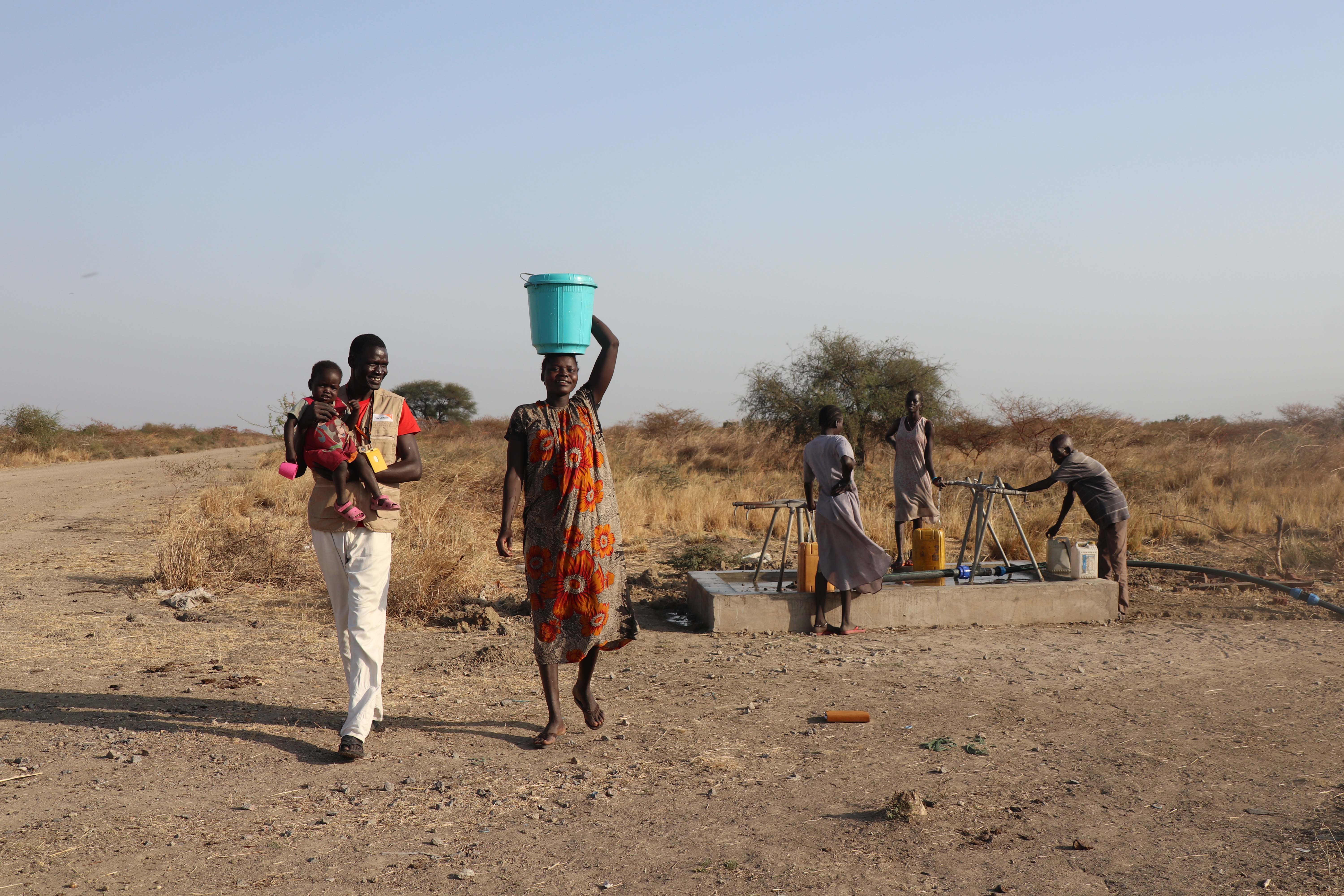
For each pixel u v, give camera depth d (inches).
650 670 238.7
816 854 128.7
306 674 230.5
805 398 1032.2
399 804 147.5
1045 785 155.3
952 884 119.7
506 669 238.4
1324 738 178.7
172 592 338.3
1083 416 912.9
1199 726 186.9
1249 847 129.6
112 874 122.5
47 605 311.4
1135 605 323.9
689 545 490.9
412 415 187.6
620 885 119.7
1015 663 242.8
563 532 173.9
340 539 177.2
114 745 174.4
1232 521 495.8
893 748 175.2
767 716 197.0
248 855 128.7
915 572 321.1
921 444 337.4
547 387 175.9
